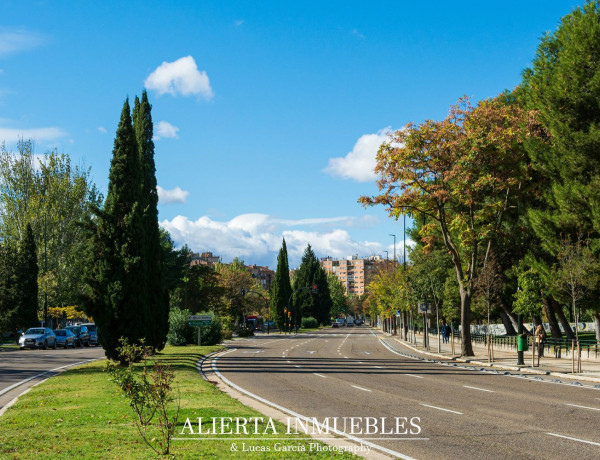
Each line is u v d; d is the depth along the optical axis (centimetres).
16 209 6297
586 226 3209
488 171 3344
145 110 5091
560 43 3509
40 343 4897
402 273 6138
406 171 3428
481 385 2084
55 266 6288
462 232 3388
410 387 2008
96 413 1310
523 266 3953
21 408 1462
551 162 3388
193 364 2964
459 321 7281
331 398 1691
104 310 2762
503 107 3278
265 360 3491
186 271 8238
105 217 2812
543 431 1175
